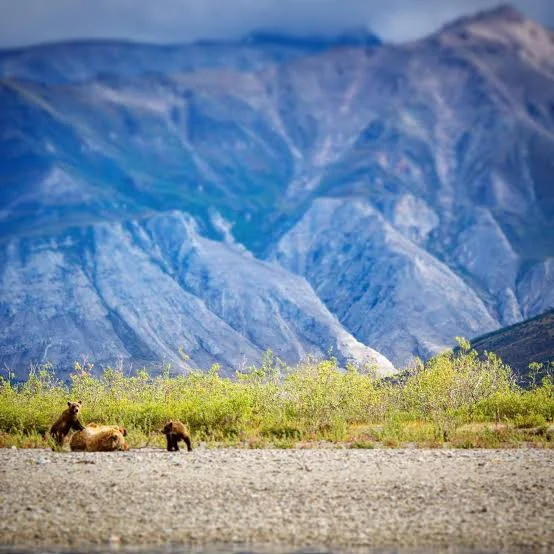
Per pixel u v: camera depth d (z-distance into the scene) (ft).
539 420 611.47
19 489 379.55
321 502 357.41
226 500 360.89
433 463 441.68
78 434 494.18
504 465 434.30
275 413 644.27
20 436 540.93
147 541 309.42
